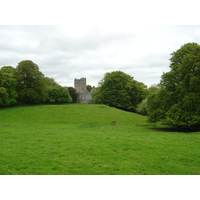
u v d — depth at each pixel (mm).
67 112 51031
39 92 67250
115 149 14234
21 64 64562
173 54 34438
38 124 37906
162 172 10289
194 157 12555
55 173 9836
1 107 58562
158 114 32719
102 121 43844
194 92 28703
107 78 77750
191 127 33594
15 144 15297
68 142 16359
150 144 15867
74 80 136750
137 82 88500
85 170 10289
